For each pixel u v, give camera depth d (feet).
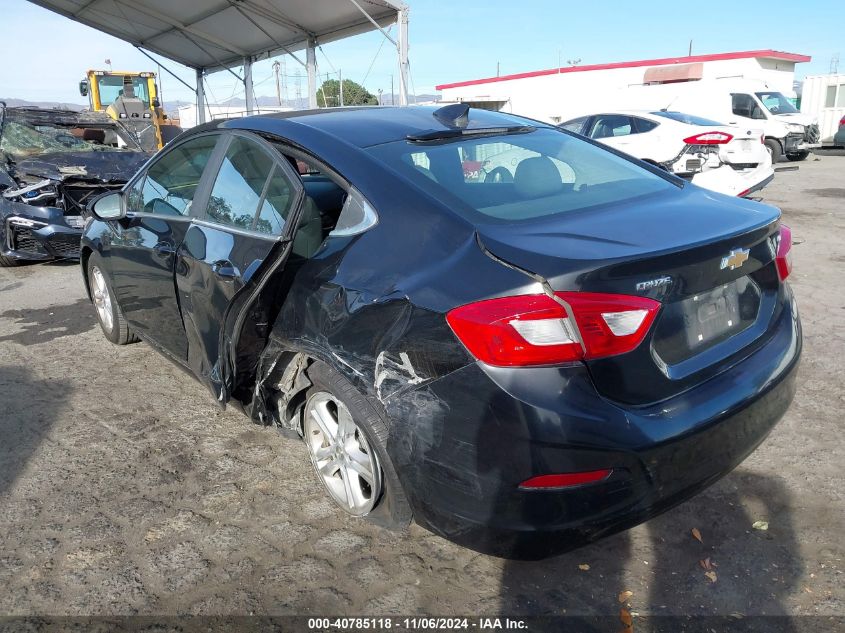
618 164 10.39
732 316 8.21
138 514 9.74
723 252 7.60
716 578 8.23
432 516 7.57
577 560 8.63
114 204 13.15
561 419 6.58
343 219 8.92
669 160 34.50
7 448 11.64
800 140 56.49
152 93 65.46
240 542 9.12
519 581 8.29
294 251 9.43
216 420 12.64
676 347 7.42
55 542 9.12
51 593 8.20
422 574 8.46
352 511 9.20
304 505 9.95
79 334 17.54
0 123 29.81
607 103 67.10
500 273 6.95
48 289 22.36
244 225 10.16
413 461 7.48
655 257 6.91
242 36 55.88
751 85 59.88
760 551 8.67
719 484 10.11
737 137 31.27
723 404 7.50
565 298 6.59
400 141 9.50
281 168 9.62
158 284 12.30
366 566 8.63
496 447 6.80
